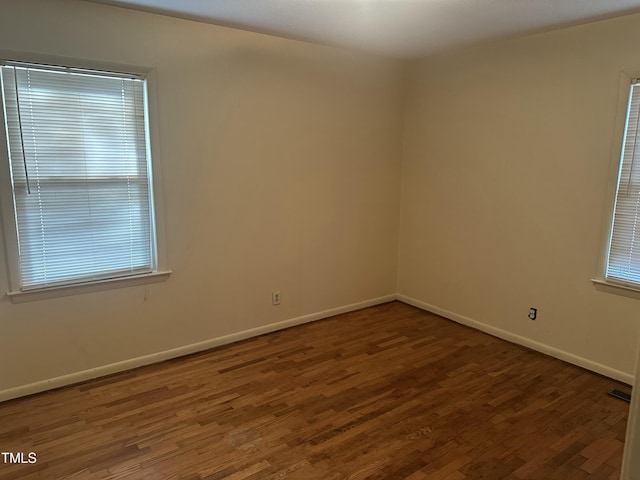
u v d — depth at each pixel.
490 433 2.51
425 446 2.39
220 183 3.48
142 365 3.30
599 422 2.63
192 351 3.53
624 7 2.75
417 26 3.22
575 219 3.29
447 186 4.20
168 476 2.15
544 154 3.43
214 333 3.63
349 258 4.41
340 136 4.10
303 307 4.15
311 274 4.14
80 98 2.83
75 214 2.92
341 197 4.22
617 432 2.53
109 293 3.11
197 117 3.29
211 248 3.51
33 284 2.84
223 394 2.90
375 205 4.50
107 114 2.94
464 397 2.89
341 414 2.68
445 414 2.70
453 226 4.19
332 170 4.11
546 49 3.34
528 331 3.67
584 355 3.33
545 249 3.50
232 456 2.29
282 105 3.69
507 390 2.99
